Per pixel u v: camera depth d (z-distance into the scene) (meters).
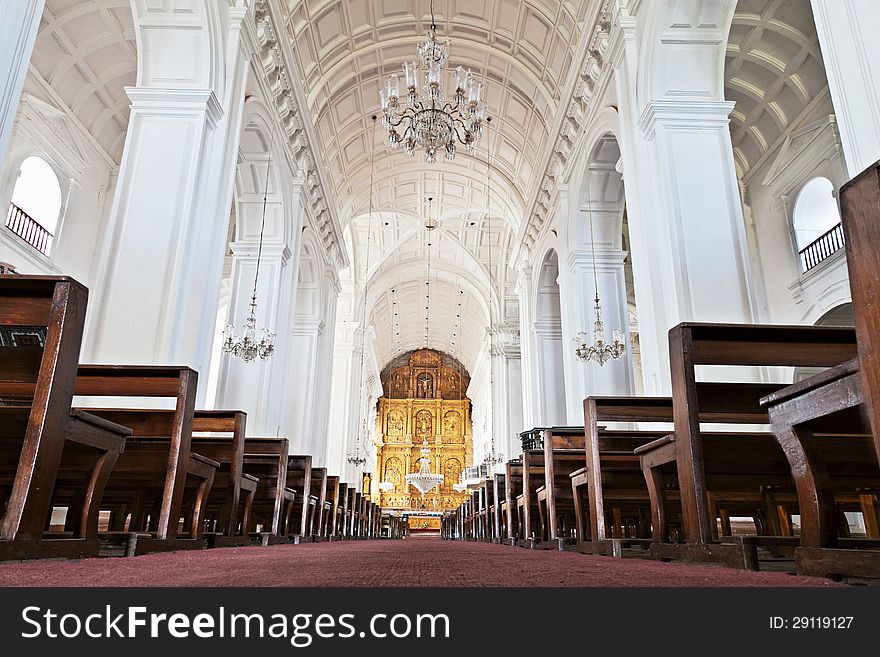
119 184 5.73
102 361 5.25
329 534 8.01
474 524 10.91
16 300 2.10
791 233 9.96
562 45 9.55
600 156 8.77
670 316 5.82
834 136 8.92
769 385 2.55
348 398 17.11
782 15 8.51
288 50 8.12
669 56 6.31
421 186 15.46
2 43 3.14
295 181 9.83
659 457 2.89
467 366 31.02
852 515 9.12
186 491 4.17
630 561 2.53
